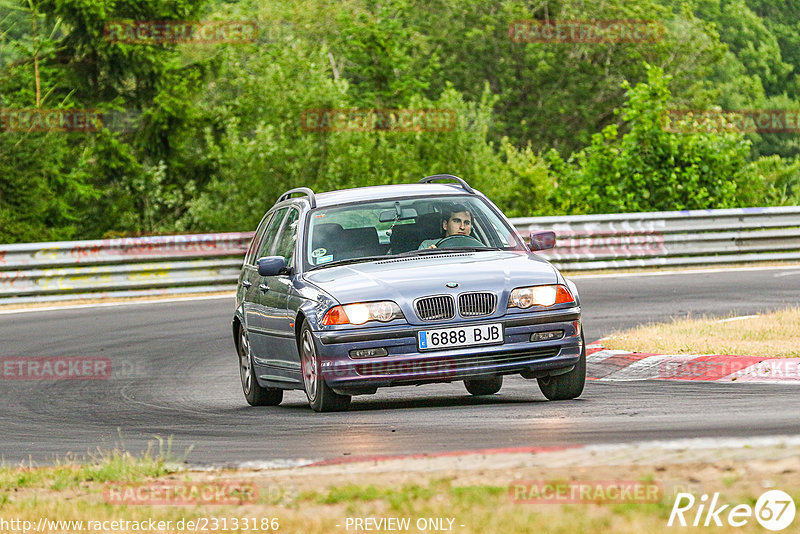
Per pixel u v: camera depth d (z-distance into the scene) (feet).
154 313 222.89
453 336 100.78
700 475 61.82
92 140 454.40
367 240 113.50
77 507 67.26
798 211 280.31
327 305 102.73
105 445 98.43
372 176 383.04
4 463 90.48
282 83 422.82
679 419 88.89
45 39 463.42
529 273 104.83
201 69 481.05
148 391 138.92
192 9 477.36
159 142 465.88
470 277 103.04
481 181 412.36
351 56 621.31
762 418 86.43
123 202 442.91
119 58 462.19
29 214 396.16
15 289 248.32
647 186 341.21
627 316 185.68
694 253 275.39
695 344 132.98
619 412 95.25
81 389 143.33
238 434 98.17
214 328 197.77
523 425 89.51
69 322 214.07
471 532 54.49
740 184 353.10
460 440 83.61
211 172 463.42
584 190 351.46
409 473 68.90
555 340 102.63
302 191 123.95
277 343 114.62
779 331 142.82
